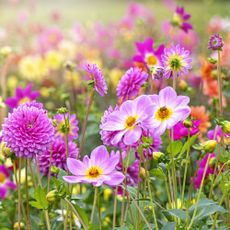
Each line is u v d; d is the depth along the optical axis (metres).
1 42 5.55
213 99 2.54
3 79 3.75
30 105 1.79
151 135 1.86
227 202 1.86
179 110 1.60
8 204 2.41
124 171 1.84
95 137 3.22
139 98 1.61
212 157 2.02
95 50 4.90
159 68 1.80
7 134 1.67
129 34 5.29
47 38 4.74
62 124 1.89
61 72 4.76
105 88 1.81
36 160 1.93
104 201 2.57
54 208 2.25
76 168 1.63
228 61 3.05
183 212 1.65
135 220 1.82
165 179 1.72
